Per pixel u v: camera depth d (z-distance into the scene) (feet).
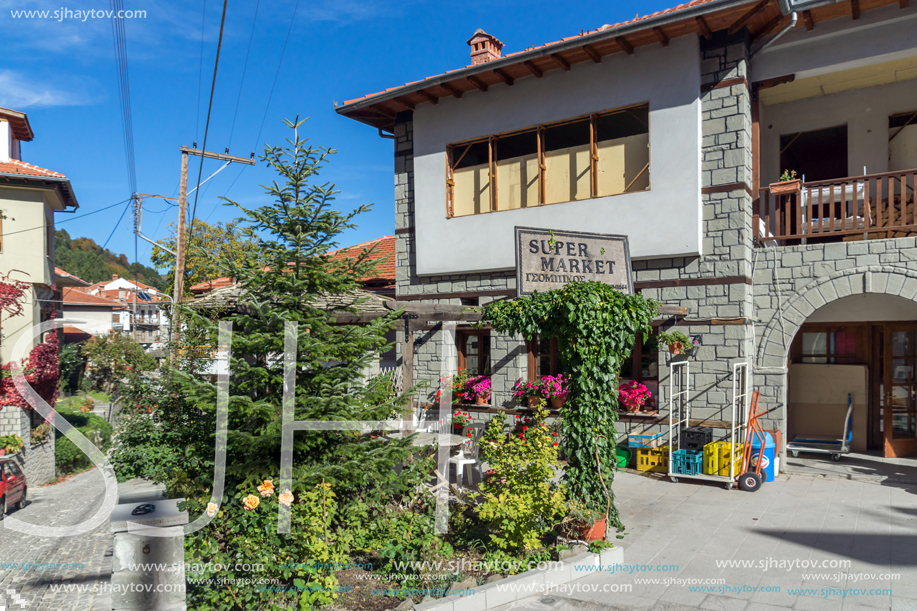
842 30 30.86
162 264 109.70
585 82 34.71
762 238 32.63
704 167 31.83
